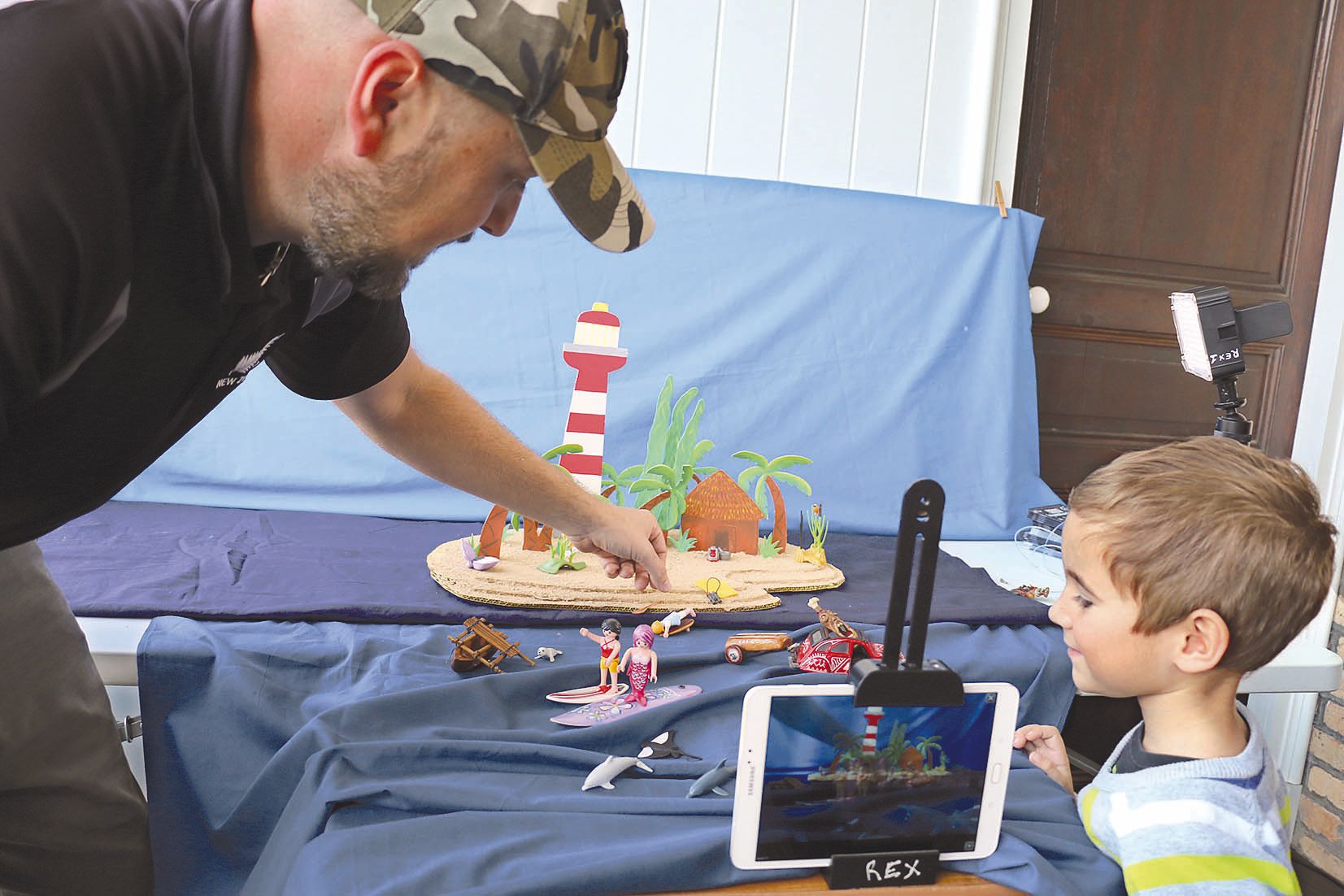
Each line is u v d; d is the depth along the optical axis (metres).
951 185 1.82
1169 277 1.98
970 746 0.61
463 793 0.66
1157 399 2.03
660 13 1.67
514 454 0.91
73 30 0.47
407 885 0.55
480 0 0.50
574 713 0.83
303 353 0.78
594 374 1.27
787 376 1.67
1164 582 0.65
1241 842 0.62
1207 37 1.90
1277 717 2.02
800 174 1.77
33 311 0.46
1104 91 1.88
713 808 0.65
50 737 0.80
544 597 1.08
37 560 0.83
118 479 0.64
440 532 1.42
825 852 0.60
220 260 0.54
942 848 0.62
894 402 1.69
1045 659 1.03
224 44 0.51
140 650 0.87
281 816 0.69
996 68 1.78
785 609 1.12
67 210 0.46
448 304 1.61
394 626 1.01
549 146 0.52
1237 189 1.98
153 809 0.86
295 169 0.53
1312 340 2.05
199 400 0.64
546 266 1.63
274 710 0.85
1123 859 0.64
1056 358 1.96
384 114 0.51
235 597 1.02
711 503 1.32
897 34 1.75
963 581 1.29
